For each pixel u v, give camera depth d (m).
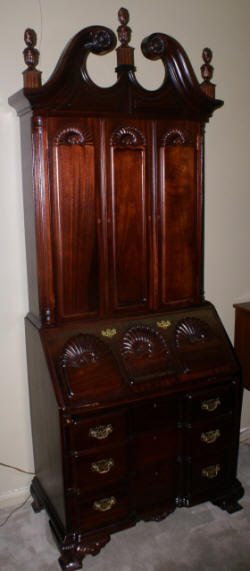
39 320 1.87
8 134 1.99
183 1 2.24
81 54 1.66
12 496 2.29
